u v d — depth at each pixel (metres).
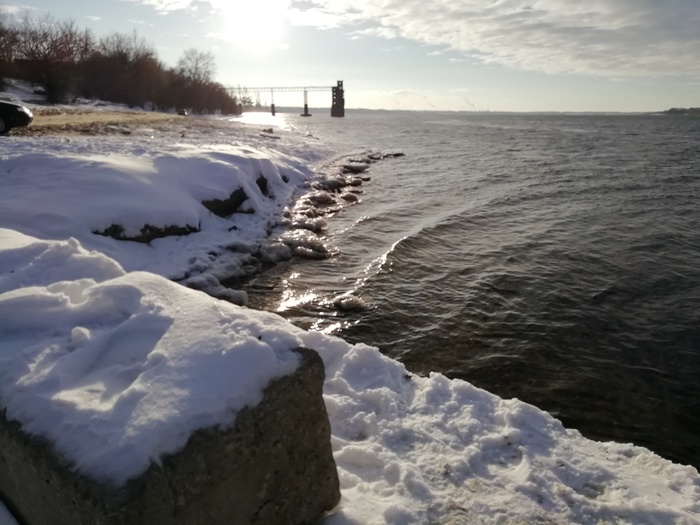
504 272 9.27
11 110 14.66
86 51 57.88
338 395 3.73
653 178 22.34
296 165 18.98
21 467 2.03
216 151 13.69
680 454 4.61
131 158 11.26
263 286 8.33
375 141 43.62
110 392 2.04
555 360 6.19
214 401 1.98
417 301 7.88
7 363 2.24
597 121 130.62
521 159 30.56
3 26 44.16
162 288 2.74
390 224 12.83
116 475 1.70
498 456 3.19
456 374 5.87
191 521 1.87
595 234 12.32
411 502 2.72
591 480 3.03
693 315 7.58
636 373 5.94
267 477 2.15
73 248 3.27
